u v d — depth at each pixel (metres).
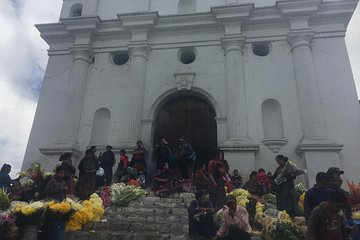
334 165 12.11
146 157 13.77
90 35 16.38
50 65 16.58
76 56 16.08
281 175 7.54
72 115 14.89
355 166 12.34
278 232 6.32
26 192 9.26
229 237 5.40
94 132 14.98
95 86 15.73
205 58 15.31
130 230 7.55
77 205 7.43
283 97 14.04
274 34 15.17
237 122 13.52
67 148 13.91
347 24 15.08
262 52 15.53
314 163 12.23
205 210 6.41
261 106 14.08
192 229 6.39
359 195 7.95
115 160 13.25
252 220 7.73
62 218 6.94
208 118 14.77
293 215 7.27
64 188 7.71
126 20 16.02
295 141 13.20
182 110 15.16
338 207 4.23
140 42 15.70
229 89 14.21
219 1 16.52
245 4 14.93
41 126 15.25
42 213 6.67
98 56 16.36
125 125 14.37
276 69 14.59
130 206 9.38
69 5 17.84
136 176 11.66
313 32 14.59
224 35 15.22
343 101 13.45
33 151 14.77
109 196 9.76
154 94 15.02
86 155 10.30
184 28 15.91
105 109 15.34
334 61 14.21
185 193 10.47
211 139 14.34
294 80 14.27
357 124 12.97
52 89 16.03
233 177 11.56
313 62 14.34
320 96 13.68
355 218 6.66
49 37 16.95
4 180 9.57
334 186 5.54
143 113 14.71
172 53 15.73
